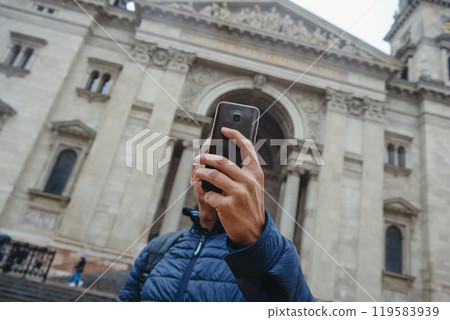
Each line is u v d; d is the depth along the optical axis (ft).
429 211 65.36
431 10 87.66
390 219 66.39
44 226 50.01
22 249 38.52
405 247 64.44
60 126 56.24
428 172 68.23
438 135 71.67
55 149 56.24
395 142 72.54
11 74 47.55
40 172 54.19
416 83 75.51
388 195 67.87
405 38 93.20
